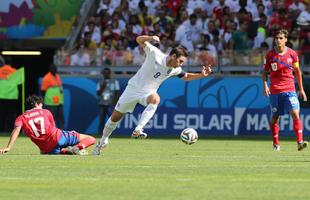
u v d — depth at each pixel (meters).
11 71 84.81
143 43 44.03
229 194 27.86
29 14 97.06
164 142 68.00
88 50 90.19
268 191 28.81
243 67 86.62
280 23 89.00
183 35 90.00
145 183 30.97
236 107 85.50
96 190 28.78
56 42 96.50
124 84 87.94
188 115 85.88
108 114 86.00
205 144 65.06
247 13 90.19
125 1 94.44
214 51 87.62
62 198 26.69
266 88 53.81
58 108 84.94
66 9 96.50
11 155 45.69
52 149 46.22
